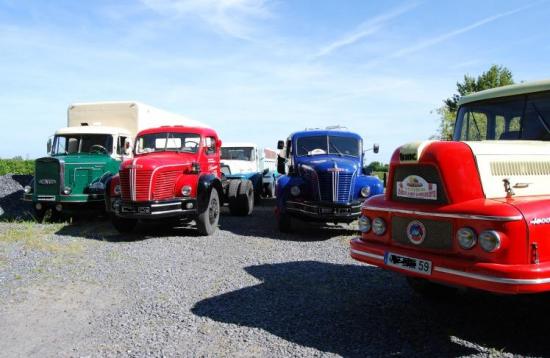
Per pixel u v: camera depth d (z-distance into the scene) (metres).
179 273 5.79
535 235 3.08
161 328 3.96
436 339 3.72
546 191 3.68
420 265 3.53
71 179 9.97
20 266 5.99
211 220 8.84
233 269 6.00
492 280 3.03
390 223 3.95
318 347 3.57
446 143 3.61
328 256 6.82
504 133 4.83
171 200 8.15
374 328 3.96
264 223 10.46
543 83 4.52
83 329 3.96
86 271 5.83
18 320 4.16
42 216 10.34
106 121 11.64
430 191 3.65
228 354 3.45
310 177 8.58
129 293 4.97
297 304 4.59
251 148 14.83
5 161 19.84
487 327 3.98
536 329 3.93
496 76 32.28
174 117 13.77
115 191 8.62
